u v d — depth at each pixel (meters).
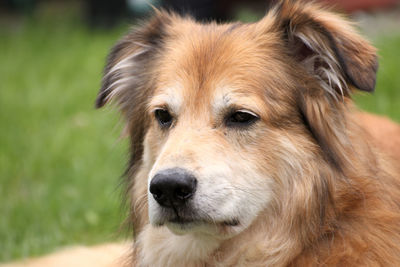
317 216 5.86
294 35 6.09
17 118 14.90
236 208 5.67
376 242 5.77
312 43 5.92
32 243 9.16
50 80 18.02
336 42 5.70
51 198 10.54
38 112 15.24
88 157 12.14
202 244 6.18
